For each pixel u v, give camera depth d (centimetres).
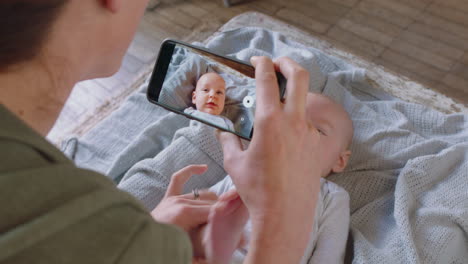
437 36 151
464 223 85
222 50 133
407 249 82
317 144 49
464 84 138
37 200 20
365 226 95
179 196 68
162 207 65
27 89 29
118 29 35
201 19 161
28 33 27
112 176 103
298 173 46
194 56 64
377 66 128
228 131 59
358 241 88
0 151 21
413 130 110
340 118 102
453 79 140
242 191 47
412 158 102
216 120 61
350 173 104
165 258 25
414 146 102
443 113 116
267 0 167
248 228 78
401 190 90
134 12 36
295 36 138
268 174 44
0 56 27
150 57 148
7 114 22
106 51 36
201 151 98
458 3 160
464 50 147
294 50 122
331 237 87
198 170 71
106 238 22
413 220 88
